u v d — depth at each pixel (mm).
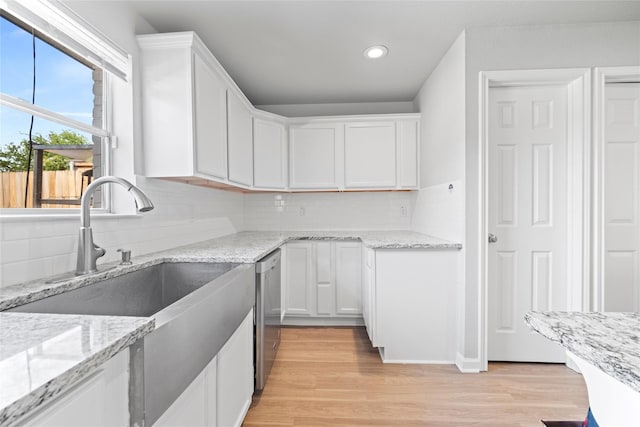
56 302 1009
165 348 734
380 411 1617
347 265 2887
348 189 3039
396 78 2729
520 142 2100
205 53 1805
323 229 3379
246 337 1482
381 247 2137
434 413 1602
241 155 2467
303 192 3301
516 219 2109
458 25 1958
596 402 582
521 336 2125
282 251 2809
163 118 1695
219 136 2027
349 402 1694
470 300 2029
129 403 663
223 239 2568
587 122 1974
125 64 1631
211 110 1908
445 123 2324
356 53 2277
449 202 2258
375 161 3010
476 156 2010
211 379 1076
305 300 2914
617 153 2045
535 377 1944
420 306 2148
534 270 2111
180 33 1647
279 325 2273
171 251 1836
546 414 1596
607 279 2051
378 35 2043
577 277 2014
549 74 1979
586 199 1982
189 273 1619
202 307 932
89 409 551
